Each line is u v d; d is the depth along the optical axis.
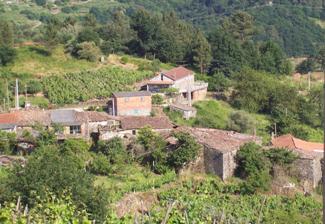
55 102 61.81
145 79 70.75
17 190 23.55
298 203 38.84
